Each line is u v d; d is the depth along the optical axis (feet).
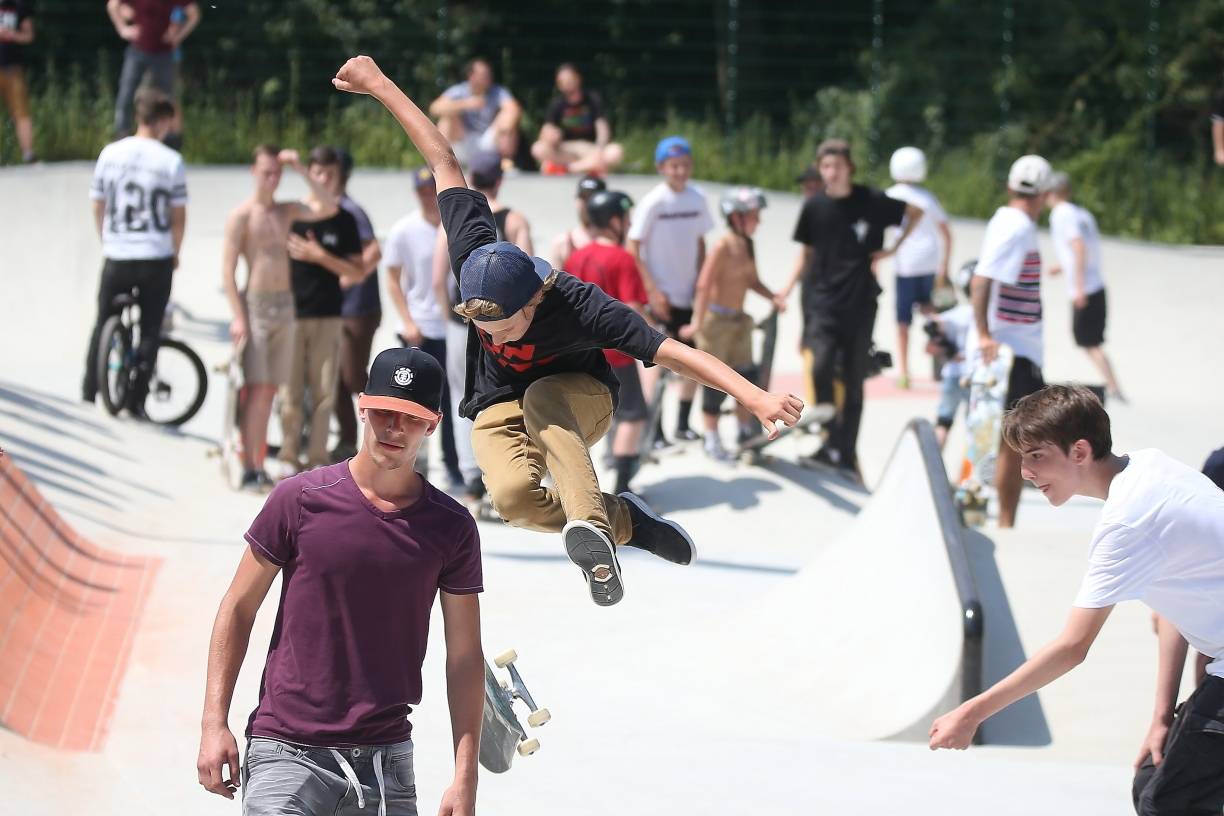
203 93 221.05
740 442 101.30
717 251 95.30
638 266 95.96
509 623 69.72
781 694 62.08
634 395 84.28
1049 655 35.60
